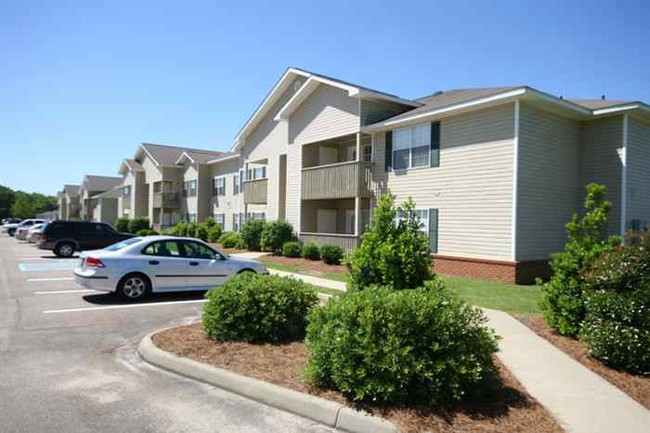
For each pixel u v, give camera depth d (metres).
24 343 6.94
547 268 15.04
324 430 4.26
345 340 4.66
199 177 39.22
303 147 22.94
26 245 31.33
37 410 4.54
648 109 15.23
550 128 15.39
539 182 14.98
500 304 10.16
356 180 19.23
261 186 27.59
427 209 17.02
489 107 15.07
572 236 7.76
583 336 6.43
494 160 14.88
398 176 18.23
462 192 15.81
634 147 15.88
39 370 5.74
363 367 4.58
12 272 15.68
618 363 5.96
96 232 22.89
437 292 5.39
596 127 16.19
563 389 5.11
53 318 8.64
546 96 14.16
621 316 6.04
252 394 4.96
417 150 17.50
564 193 15.80
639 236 7.20
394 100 19.47
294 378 5.20
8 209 107.69
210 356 6.02
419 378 4.54
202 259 11.20
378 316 4.66
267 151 27.20
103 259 10.23
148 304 10.11
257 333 6.77
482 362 4.77
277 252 22.94
